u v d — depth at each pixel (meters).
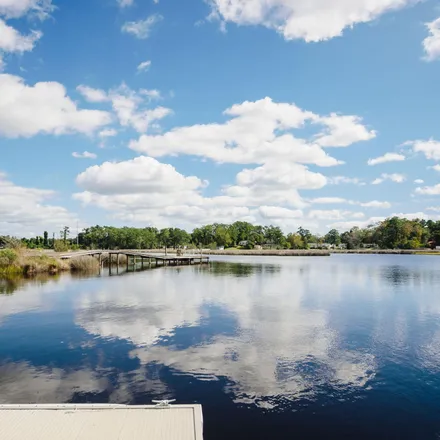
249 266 67.06
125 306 25.30
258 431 9.19
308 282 40.06
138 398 10.93
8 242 50.41
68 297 29.00
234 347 15.85
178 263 75.00
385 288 35.12
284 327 19.36
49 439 7.52
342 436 9.02
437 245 154.12
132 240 169.75
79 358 14.51
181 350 15.45
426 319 21.48
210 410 10.23
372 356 14.77
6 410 8.85
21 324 20.12
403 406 10.55
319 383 12.09
